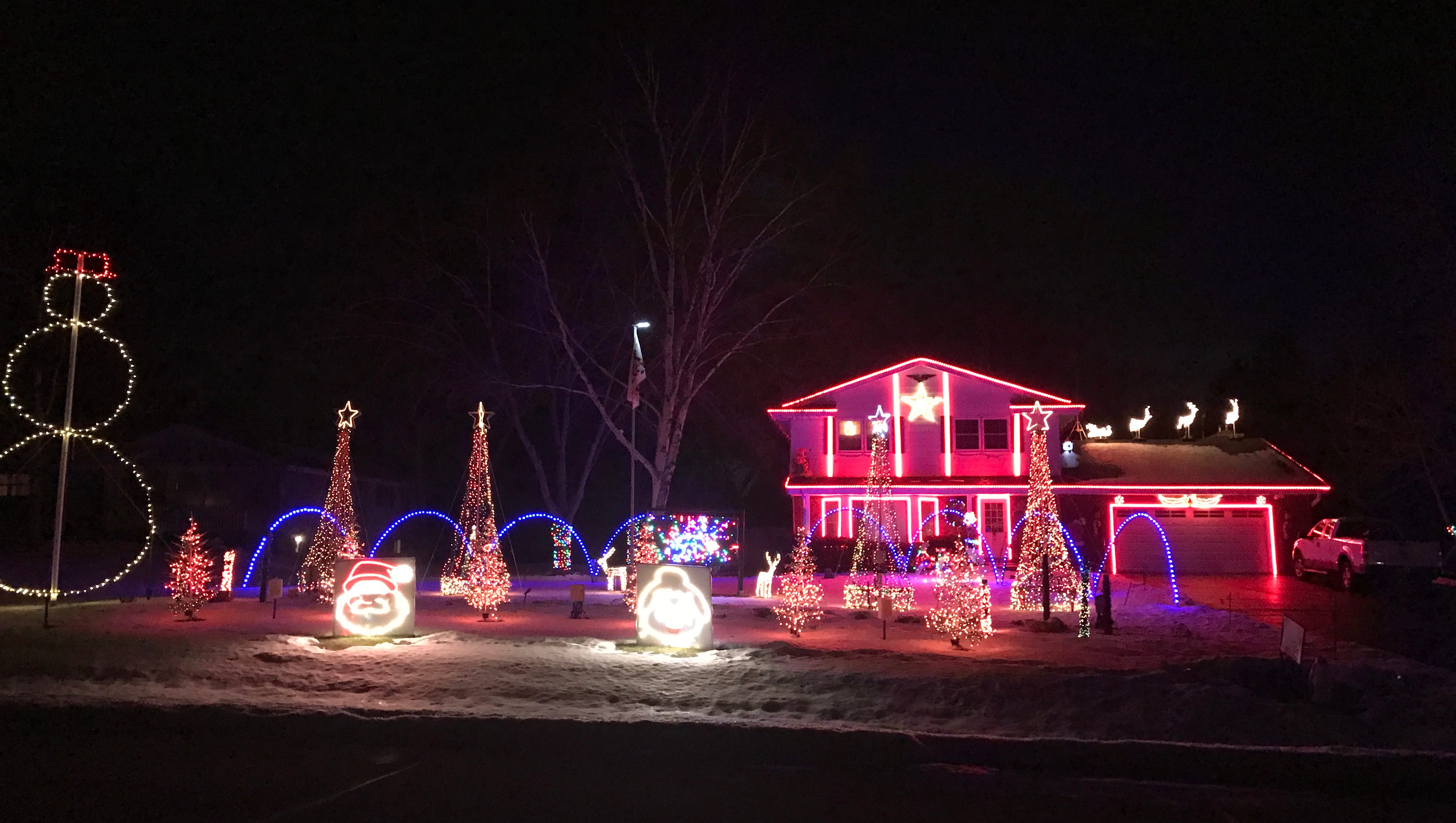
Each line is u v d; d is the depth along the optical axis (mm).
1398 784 7559
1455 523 33219
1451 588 25125
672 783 7465
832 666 11109
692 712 9227
